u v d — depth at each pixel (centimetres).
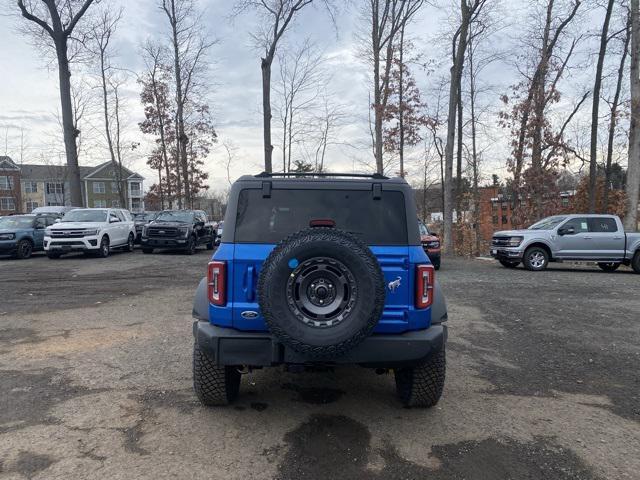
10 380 482
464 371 530
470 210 3188
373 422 396
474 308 871
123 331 679
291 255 334
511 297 990
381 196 394
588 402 445
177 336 652
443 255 2312
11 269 1409
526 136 2477
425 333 370
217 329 371
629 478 315
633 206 1934
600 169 3114
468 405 434
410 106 2728
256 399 442
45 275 1271
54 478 305
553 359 576
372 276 335
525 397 455
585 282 1240
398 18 2645
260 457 336
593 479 313
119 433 369
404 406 429
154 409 415
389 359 361
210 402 417
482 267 1642
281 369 529
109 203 7838
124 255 1884
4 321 738
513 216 2575
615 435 377
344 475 315
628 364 559
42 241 1850
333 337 331
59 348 594
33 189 7338
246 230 385
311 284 339
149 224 1931
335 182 395
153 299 923
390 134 2741
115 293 991
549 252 1531
